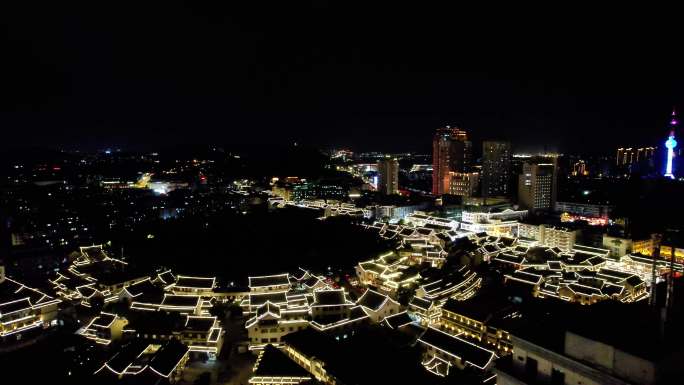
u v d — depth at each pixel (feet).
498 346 354.74
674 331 107.04
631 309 125.49
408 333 387.96
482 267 615.98
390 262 610.24
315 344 345.51
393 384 278.46
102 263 580.71
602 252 655.76
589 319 120.06
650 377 96.12
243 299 474.49
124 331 388.78
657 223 585.22
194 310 429.79
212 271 586.86
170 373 314.96
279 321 383.45
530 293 488.85
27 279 572.10
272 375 310.86
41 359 305.73
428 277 543.39
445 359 329.52
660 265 527.40
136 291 459.32
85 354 347.56
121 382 299.99
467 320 380.37
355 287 554.46
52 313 422.00
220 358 365.81
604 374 103.24
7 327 384.88
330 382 300.61
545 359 116.98
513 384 123.44
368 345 339.16
